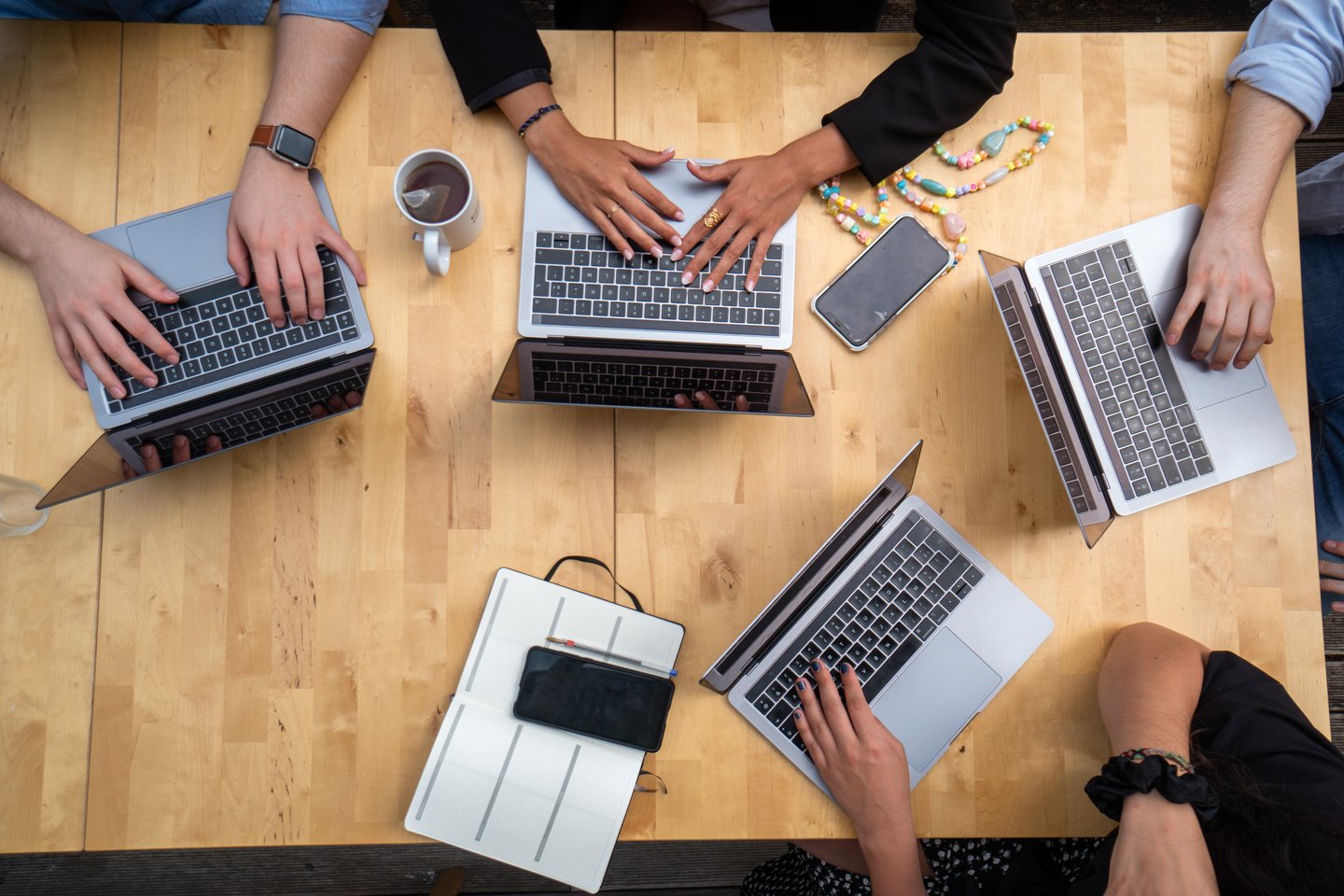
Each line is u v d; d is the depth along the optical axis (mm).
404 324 1257
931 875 1391
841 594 1255
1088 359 1244
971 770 1234
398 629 1234
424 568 1242
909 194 1280
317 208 1232
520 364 1218
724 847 1921
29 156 1253
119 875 1884
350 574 1236
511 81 1229
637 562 1256
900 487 1189
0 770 1192
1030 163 1298
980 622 1249
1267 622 1262
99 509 1223
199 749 1206
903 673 1240
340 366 1238
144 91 1265
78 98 1261
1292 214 1288
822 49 1300
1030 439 1282
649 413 1265
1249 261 1224
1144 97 1305
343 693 1223
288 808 1206
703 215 1246
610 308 1226
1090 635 1262
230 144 1268
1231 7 2043
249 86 1274
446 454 1251
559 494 1257
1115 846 1085
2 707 1197
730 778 1224
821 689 1194
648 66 1294
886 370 1279
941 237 1299
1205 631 1265
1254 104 1263
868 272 1274
